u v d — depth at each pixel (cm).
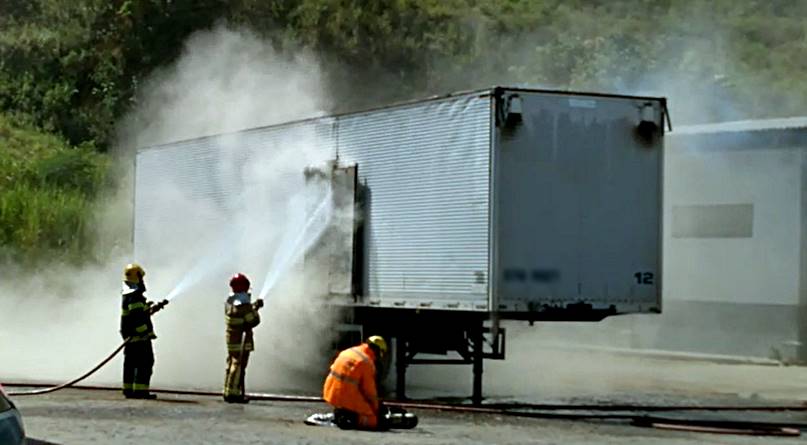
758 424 2798
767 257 4694
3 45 9331
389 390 3547
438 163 3045
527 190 2948
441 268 3022
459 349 3111
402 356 3228
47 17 9675
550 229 2970
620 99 3062
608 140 3045
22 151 8194
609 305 3027
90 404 2981
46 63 9188
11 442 1662
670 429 2705
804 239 4594
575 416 2900
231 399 3100
